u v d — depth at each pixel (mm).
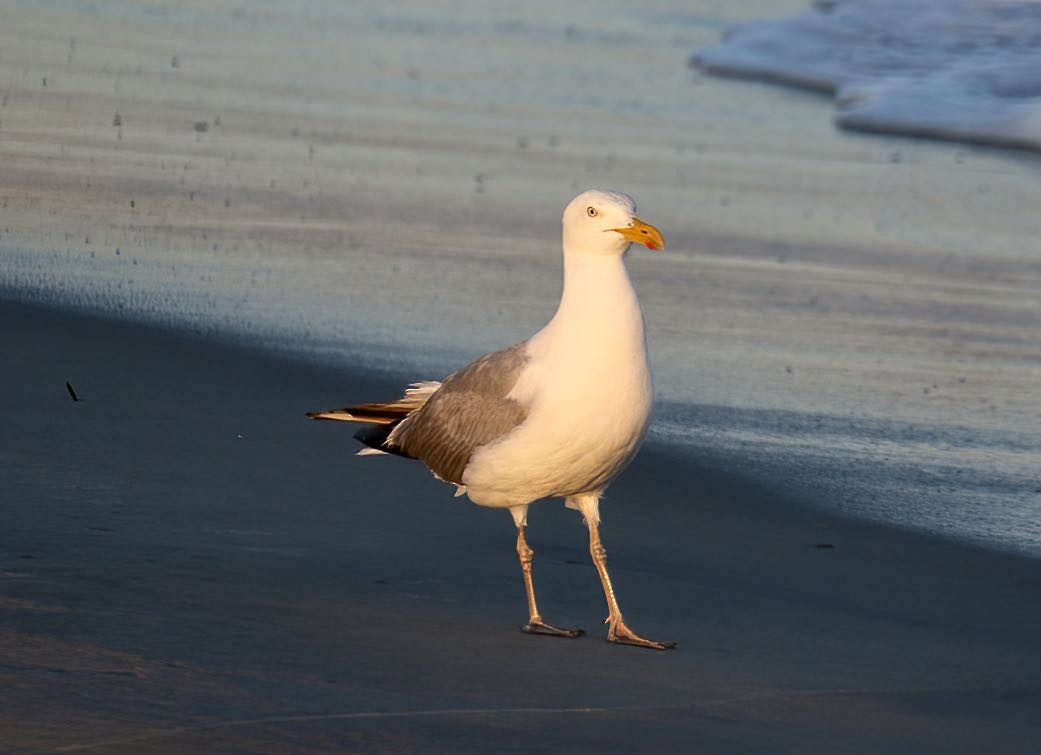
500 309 17156
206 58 30641
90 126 24203
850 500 12422
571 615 9500
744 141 27969
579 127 27875
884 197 24250
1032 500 12586
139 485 10938
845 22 37000
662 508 11984
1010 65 32531
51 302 15945
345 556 10000
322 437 12617
